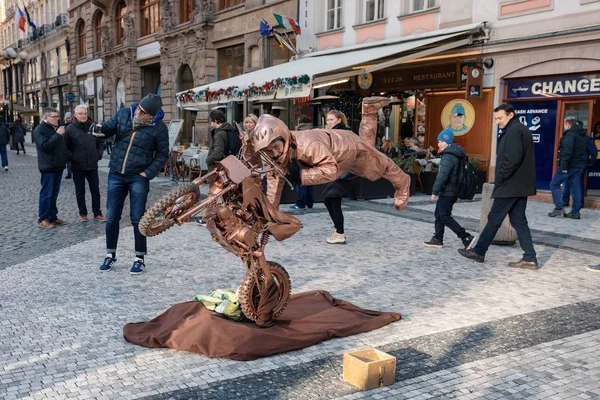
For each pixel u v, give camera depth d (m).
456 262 6.59
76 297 5.04
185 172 16.19
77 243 7.45
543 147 12.68
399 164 13.08
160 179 16.30
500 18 13.08
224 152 8.27
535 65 12.46
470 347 3.97
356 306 4.66
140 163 5.82
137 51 30.59
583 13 11.45
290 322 4.20
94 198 9.28
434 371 3.56
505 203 6.34
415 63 14.98
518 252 7.18
